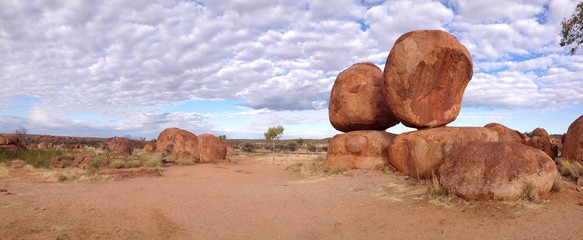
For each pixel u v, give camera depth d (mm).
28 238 7477
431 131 12711
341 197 11102
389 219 8656
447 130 12438
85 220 9023
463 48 13125
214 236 8273
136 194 12570
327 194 11672
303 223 8977
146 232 8469
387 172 14164
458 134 12047
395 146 14086
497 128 17156
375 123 16969
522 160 9078
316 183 13938
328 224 8766
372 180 13156
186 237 8203
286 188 13359
